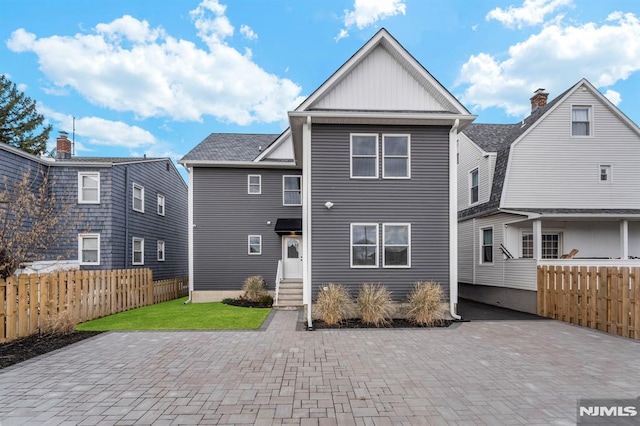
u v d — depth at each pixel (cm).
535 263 1077
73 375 504
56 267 1234
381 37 1027
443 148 1023
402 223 1004
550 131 1277
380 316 878
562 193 1260
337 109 1037
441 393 440
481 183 1437
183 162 1494
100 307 1017
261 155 1538
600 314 819
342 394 436
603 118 1283
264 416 377
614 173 1273
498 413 387
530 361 574
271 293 1481
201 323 904
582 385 469
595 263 1048
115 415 379
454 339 725
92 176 1431
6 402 413
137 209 1623
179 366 543
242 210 1535
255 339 722
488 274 1348
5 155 1220
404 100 1049
